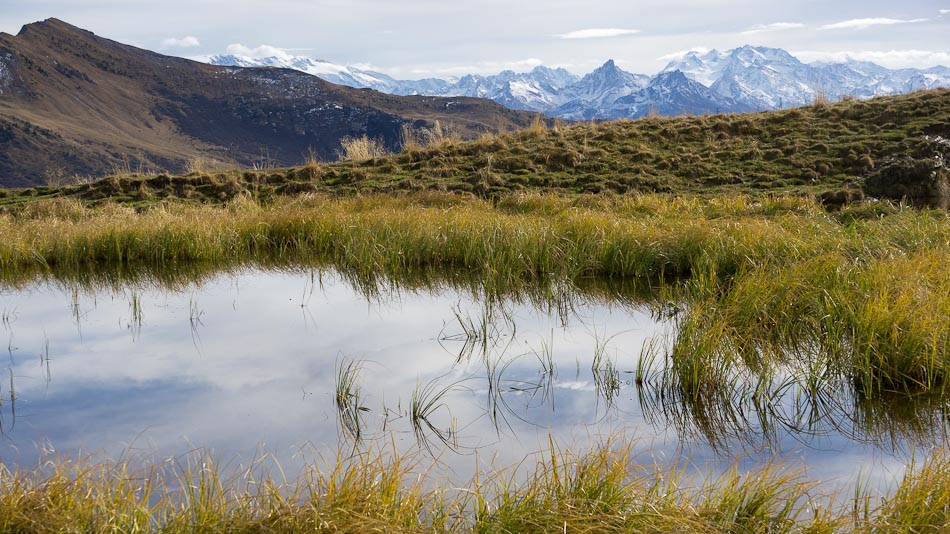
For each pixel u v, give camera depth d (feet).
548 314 30.78
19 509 12.20
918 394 20.43
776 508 13.43
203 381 22.38
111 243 42.96
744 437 18.21
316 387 21.80
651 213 48.21
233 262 43.27
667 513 12.66
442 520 12.75
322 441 17.76
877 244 33.94
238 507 12.94
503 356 24.95
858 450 17.29
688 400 20.79
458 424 18.95
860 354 21.40
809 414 19.62
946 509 12.62
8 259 41.60
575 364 23.94
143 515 12.73
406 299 33.99
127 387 21.86
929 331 21.39
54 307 32.76
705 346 21.75
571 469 14.88
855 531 12.25
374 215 47.60
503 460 16.67
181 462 16.38
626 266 37.06
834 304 25.11
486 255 39.11
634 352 25.17
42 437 18.06
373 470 13.64
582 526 12.24
